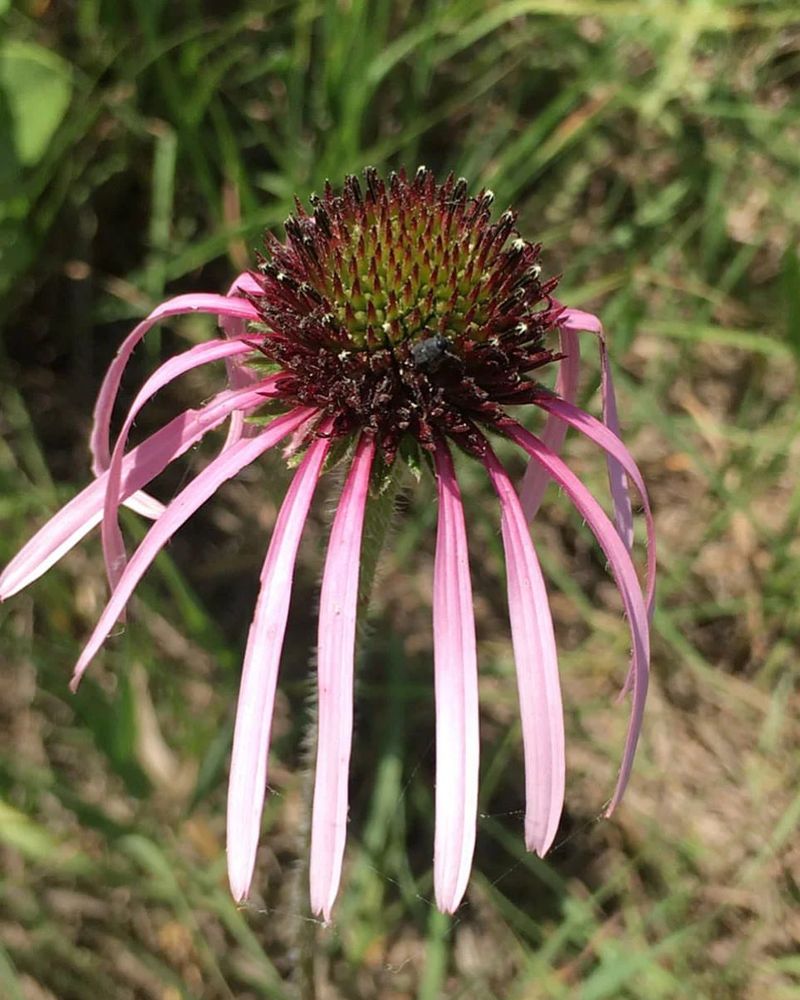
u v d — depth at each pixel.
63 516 0.11
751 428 0.22
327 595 0.09
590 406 0.22
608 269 0.23
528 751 0.09
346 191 0.12
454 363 0.11
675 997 0.17
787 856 0.18
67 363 0.22
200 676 0.19
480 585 0.21
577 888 0.18
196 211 0.22
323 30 0.22
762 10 0.23
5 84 0.19
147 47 0.21
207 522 0.21
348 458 0.10
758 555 0.21
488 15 0.22
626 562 0.10
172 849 0.17
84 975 0.17
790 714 0.20
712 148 0.23
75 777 0.18
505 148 0.23
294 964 0.15
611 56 0.22
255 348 0.11
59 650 0.19
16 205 0.20
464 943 0.18
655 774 0.19
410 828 0.19
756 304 0.23
